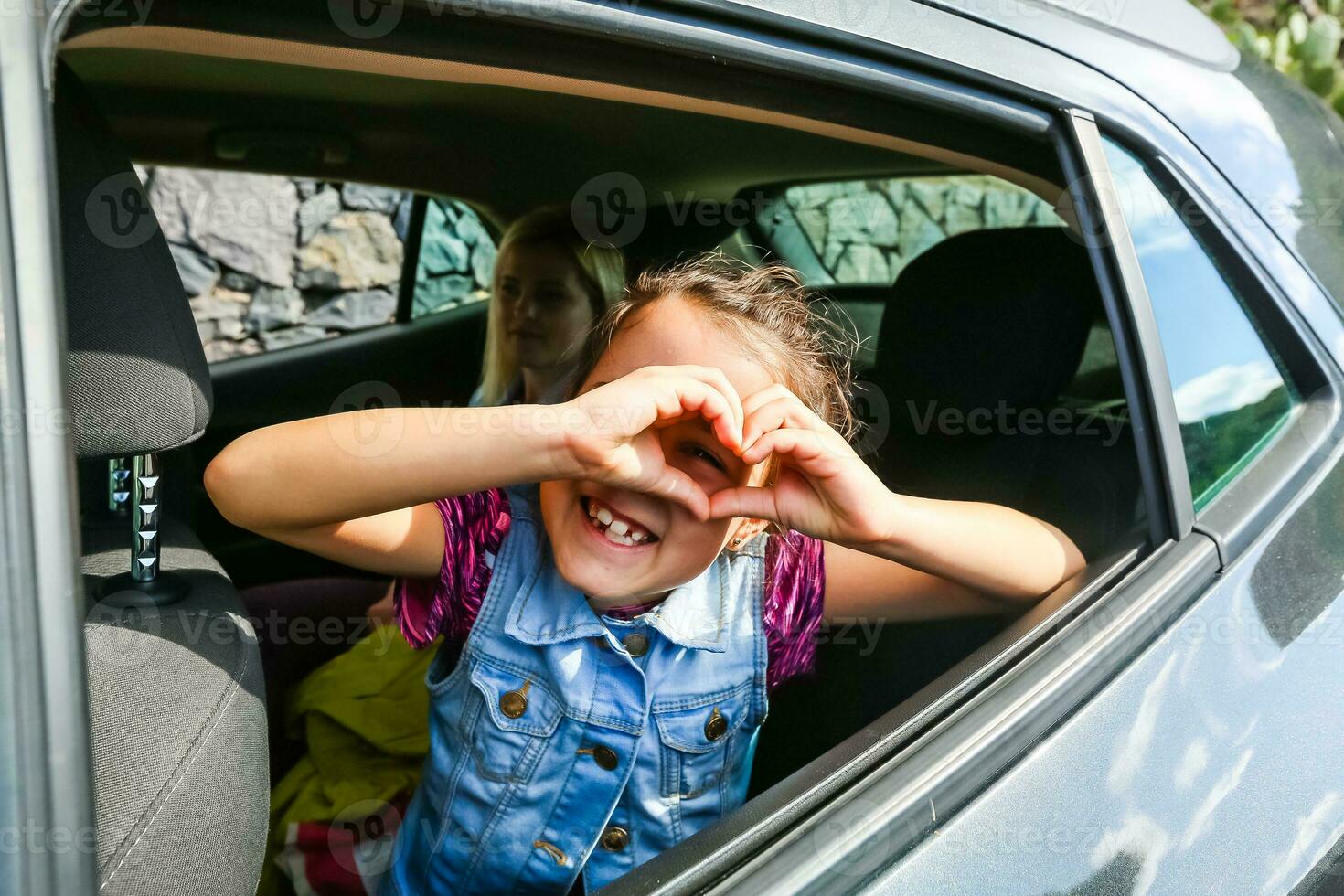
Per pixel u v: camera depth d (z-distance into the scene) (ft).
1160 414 3.91
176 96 5.15
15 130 1.92
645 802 4.01
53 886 1.91
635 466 3.28
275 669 5.37
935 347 5.41
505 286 6.81
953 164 3.90
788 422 3.48
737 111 3.33
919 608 4.51
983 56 3.59
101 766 2.64
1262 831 3.37
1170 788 3.29
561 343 6.66
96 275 2.77
